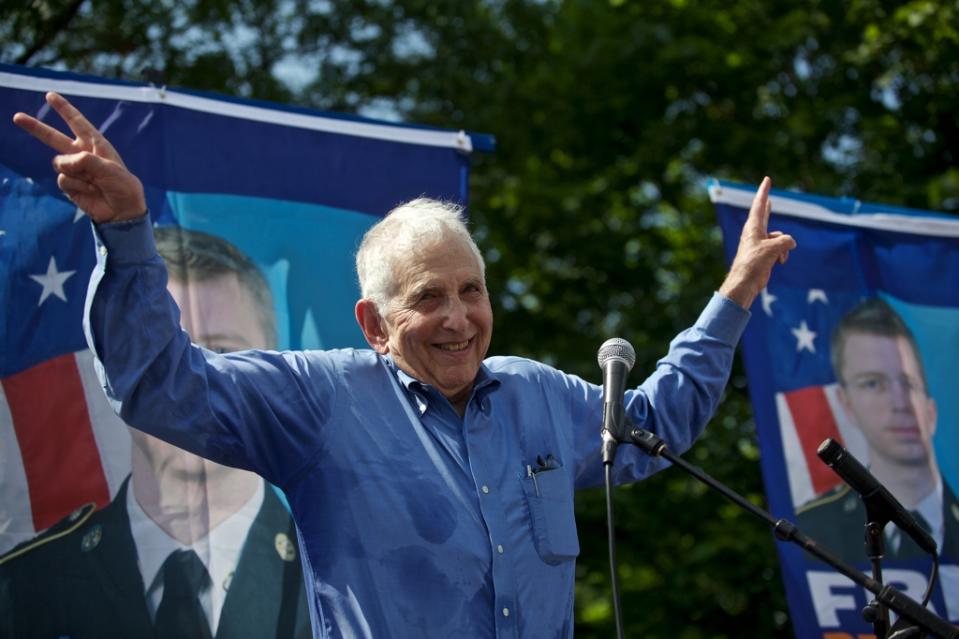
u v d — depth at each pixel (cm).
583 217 1083
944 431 537
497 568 292
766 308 528
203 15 896
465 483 300
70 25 843
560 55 1083
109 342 273
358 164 452
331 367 305
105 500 390
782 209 540
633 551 944
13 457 383
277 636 396
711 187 517
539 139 1091
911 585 518
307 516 296
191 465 401
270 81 916
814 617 494
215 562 396
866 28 1020
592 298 1112
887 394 533
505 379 324
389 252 308
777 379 521
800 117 1023
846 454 308
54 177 405
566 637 303
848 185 1015
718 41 1077
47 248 399
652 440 295
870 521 313
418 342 302
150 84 427
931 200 946
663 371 346
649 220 1145
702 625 925
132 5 855
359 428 299
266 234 432
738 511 943
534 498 305
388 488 294
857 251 547
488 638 288
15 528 379
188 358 282
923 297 550
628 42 1040
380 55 973
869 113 1032
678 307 1003
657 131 1064
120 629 382
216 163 430
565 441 322
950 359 545
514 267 1102
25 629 374
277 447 297
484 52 1016
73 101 414
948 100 995
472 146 471
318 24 959
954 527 527
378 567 288
